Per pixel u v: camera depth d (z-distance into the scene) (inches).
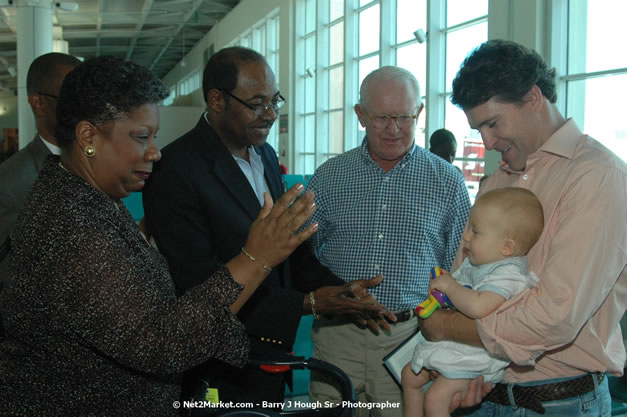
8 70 835.4
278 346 73.0
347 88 371.2
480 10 235.1
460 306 52.8
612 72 160.1
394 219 82.5
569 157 50.8
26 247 41.4
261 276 45.5
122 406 44.9
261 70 73.0
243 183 73.9
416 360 59.8
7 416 42.3
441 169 85.1
